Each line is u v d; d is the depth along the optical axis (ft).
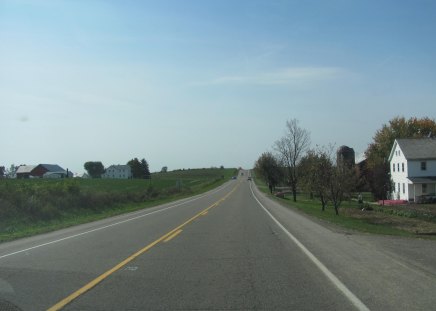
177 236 58.34
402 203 192.24
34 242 56.85
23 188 111.55
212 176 622.13
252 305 25.05
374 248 45.47
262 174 326.24
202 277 32.58
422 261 37.83
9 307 25.02
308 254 42.47
